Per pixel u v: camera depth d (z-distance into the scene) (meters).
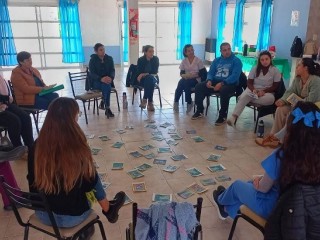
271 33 6.96
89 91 4.73
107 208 1.76
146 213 1.38
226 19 9.81
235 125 4.43
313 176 1.33
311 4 5.58
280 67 6.23
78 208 1.59
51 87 3.98
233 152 3.52
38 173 1.48
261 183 1.61
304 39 5.82
